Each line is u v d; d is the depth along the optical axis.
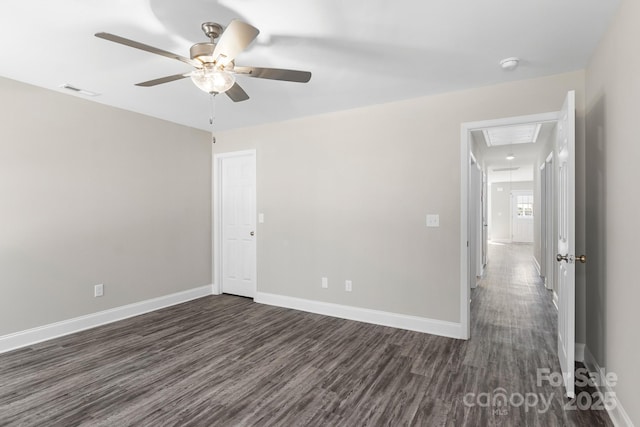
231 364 2.68
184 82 3.00
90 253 3.49
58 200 3.25
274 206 4.30
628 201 1.79
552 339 3.18
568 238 2.21
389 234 3.54
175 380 2.43
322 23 2.03
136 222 3.92
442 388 2.32
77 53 2.44
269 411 2.07
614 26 1.96
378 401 2.17
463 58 2.50
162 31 2.12
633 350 1.72
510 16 1.96
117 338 3.21
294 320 3.73
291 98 3.39
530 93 2.89
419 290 3.39
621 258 1.89
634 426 1.70
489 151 6.28
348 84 3.01
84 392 2.27
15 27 2.07
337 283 3.86
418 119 3.38
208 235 4.83
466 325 3.18
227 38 1.69
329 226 3.90
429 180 3.33
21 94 2.99
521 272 6.46
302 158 4.08
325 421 1.97
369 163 3.64
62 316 3.28
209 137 4.85
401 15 1.95
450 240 3.24
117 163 3.72
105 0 1.80
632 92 1.72
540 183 6.15
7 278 2.92
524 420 1.98
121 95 3.33
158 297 4.16
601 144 2.26
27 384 2.37
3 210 2.90
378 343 3.09
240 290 4.79
